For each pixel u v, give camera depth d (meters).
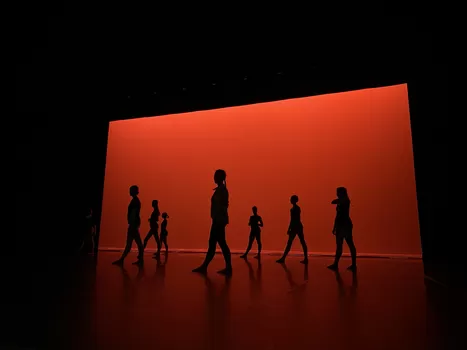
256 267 5.14
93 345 1.53
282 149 9.24
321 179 8.68
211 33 4.62
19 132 6.73
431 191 3.63
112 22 4.64
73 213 7.08
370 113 8.44
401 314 2.12
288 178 9.05
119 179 11.23
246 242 9.23
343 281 3.62
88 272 4.28
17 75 5.99
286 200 8.98
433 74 3.67
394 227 7.79
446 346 1.51
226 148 9.95
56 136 6.99
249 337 1.65
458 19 3.18
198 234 9.94
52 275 3.97
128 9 4.40
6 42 5.21
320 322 1.94
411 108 4.32
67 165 7.05
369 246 7.91
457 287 3.02
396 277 3.98
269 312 2.19
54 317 2.03
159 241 7.05
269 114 9.55
